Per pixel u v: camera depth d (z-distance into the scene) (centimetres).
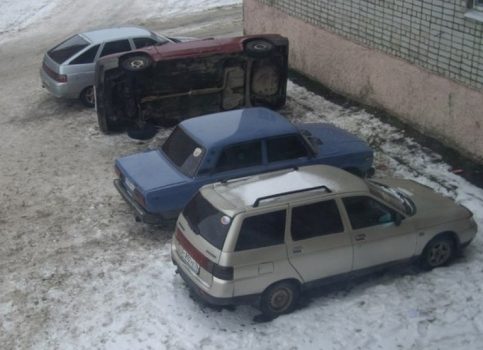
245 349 848
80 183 1327
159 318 920
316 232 895
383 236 934
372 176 1280
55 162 1423
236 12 2605
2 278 1036
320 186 926
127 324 912
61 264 1062
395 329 870
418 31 1375
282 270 880
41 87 1897
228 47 1515
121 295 975
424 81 1388
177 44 1536
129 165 1154
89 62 1692
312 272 902
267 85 1582
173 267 1032
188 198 1095
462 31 1271
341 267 919
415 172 1301
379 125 1494
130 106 1509
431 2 1326
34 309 960
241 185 945
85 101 1719
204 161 1091
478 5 1246
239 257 854
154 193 1070
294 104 1650
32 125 1628
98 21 2598
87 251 1095
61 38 2412
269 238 871
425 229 963
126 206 1233
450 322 880
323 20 1672
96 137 1530
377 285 962
